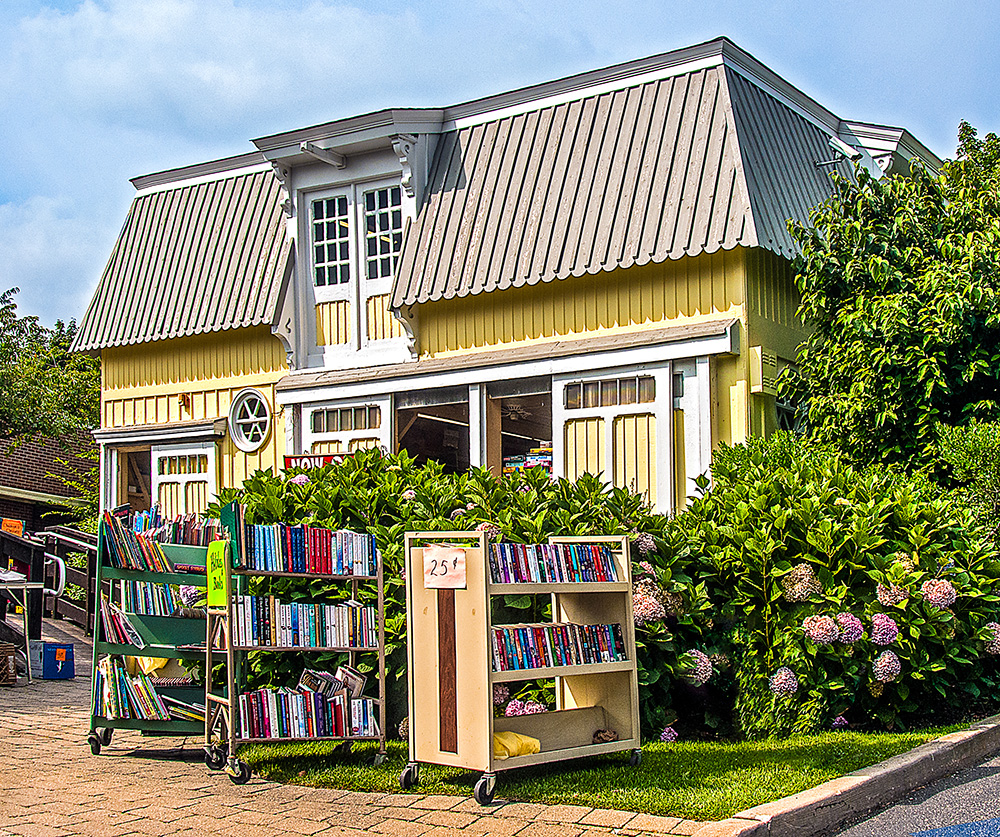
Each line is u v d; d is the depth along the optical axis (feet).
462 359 39.34
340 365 43.24
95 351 49.73
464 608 19.30
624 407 35.94
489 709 18.61
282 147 43.60
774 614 24.48
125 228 50.42
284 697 21.13
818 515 25.22
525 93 41.09
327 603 24.86
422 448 46.34
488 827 16.94
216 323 44.78
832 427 33.81
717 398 34.86
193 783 20.27
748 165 35.50
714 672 23.67
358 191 43.32
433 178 41.91
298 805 18.53
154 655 23.30
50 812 17.97
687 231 34.99
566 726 20.72
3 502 82.69
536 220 38.52
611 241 36.45
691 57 37.99
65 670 36.19
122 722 22.82
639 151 37.55
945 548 26.50
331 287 43.78
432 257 40.32
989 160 44.78
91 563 46.52
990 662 26.58
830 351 34.47
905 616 24.30
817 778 18.95
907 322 32.50
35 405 77.56
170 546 23.30
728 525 25.70
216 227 47.26
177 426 46.55
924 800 19.04
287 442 43.34
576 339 37.63
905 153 44.78
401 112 41.04
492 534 20.38
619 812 17.40
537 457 39.11
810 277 35.14
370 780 20.13
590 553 21.18
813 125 42.73
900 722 24.22
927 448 32.42
